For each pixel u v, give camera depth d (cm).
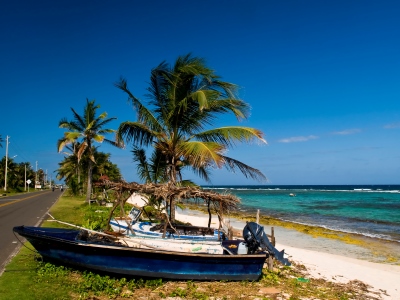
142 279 860
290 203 5647
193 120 1402
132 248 847
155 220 1533
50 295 699
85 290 759
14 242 1173
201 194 1034
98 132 2905
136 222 1280
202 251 975
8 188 6475
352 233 2395
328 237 2223
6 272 830
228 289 877
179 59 1320
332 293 973
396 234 2375
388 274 1306
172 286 858
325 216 3581
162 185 1043
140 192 1055
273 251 1009
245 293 859
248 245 1012
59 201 3303
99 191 3247
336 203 5544
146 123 1403
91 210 2239
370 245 1988
